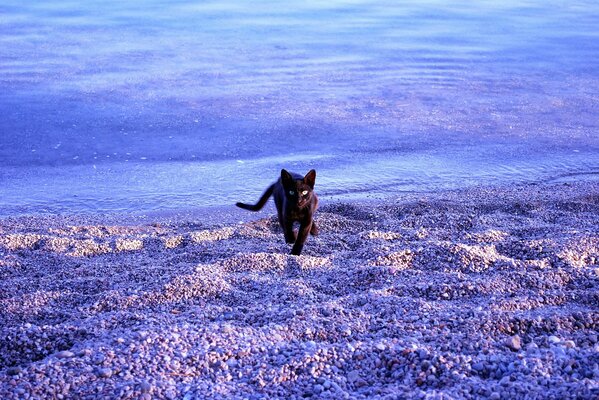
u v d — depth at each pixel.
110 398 3.81
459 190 10.67
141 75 18.81
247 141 13.63
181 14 28.28
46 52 21.34
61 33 24.25
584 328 4.75
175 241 7.70
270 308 5.37
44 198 10.41
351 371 4.17
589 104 16.67
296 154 12.91
